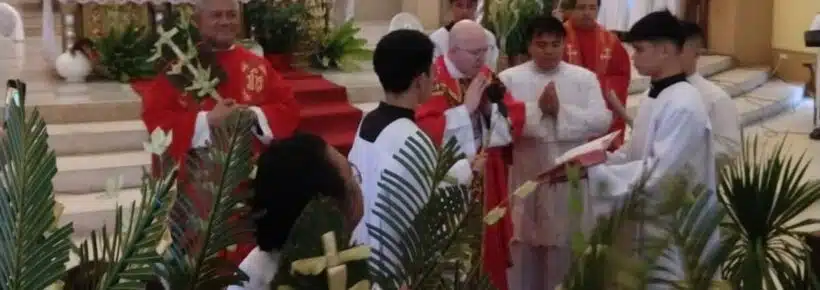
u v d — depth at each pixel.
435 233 1.40
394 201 1.54
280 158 1.75
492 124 3.55
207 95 3.76
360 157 2.85
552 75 4.14
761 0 11.73
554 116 4.01
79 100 7.11
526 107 4.01
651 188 1.39
